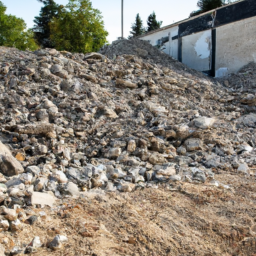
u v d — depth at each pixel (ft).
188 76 39.58
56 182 13.80
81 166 16.20
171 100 28.58
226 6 44.78
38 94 24.12
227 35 45.01
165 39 56.08
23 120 20.04
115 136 19.98
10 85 24.38
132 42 47.29
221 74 46.16
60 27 77.15
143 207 12.71
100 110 23.57
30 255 8.84
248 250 9.77
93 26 77.82
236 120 25.81
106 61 34.35
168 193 14.25
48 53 31.68
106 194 13.75
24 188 12.64
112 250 9.39
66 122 21.12
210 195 14.11
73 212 11.69
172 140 20.83
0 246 8.89
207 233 10.86
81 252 9.11
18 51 32.68
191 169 17.03
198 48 49.75
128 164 17.10
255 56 41.68
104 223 11.12
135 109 25.45
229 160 19.01
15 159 14.56
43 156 16.33
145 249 9.64
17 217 10.59
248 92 34.65
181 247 9.89
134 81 30.94
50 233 10.08
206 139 20.80
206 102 30.37
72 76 28.30
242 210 12.69
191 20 50.67
